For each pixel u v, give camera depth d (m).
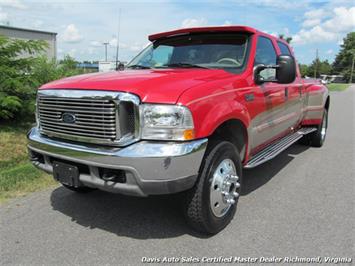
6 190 4.80
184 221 3.96
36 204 4.41
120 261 3.19
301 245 3.44
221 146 3.54
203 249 3.38
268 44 4.99
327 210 4.26
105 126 3.16
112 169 3.14
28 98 8.22
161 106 3.06
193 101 3.16
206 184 3.40
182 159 3.04
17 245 3.44
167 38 5.09
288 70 4.04
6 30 29.91
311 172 5.84
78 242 3.51
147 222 3.94
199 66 4.39
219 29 4.65
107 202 4.48
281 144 5.41
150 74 3.67
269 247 3.40
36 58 8.41
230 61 4.37
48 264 3.13
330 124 11.40
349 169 6.03
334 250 3.35
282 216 4.09
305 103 6.54
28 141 3.85
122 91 3.10
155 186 3.04
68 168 3.42
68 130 3.43
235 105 3.71
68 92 3.36
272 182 5.30
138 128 3.09
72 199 4.58
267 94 4.54
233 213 3.89
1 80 7.49
